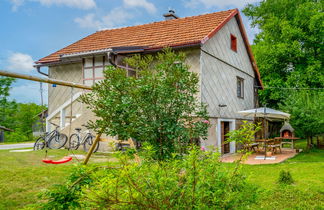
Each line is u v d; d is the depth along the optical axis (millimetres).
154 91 4453
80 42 16266
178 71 4633
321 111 13906
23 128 31688
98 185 2457
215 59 12969
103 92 4742
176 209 2512
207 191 2541
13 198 4930
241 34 16578
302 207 4945
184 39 11680
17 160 8688
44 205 2359
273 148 13961
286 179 6727
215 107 12656
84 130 11758
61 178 6344
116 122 4555
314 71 19828
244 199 2840
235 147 14375
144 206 2441
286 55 20797
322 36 20000
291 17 22734
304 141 21016
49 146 12469
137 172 2527
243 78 16719
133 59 5207
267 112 13039
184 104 4730
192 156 2604
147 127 4316
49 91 14586
